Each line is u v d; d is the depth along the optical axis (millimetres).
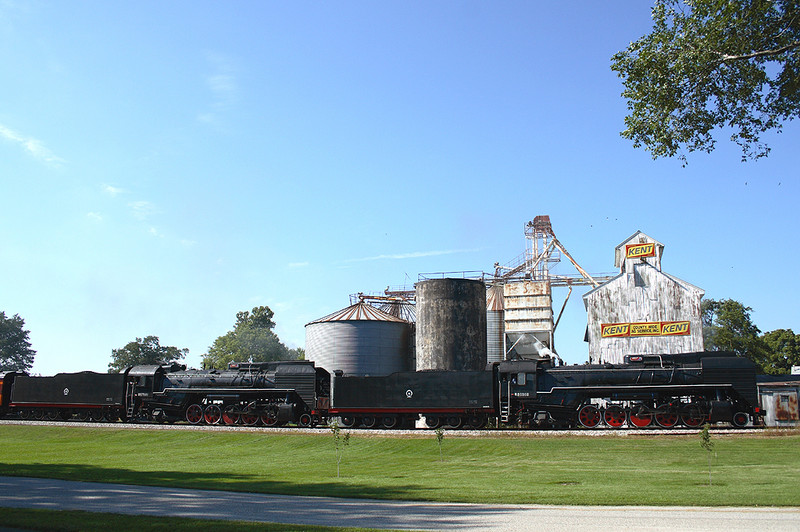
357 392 38812
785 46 19453
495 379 37750
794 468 22781
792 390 37688
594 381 36188
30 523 12883
